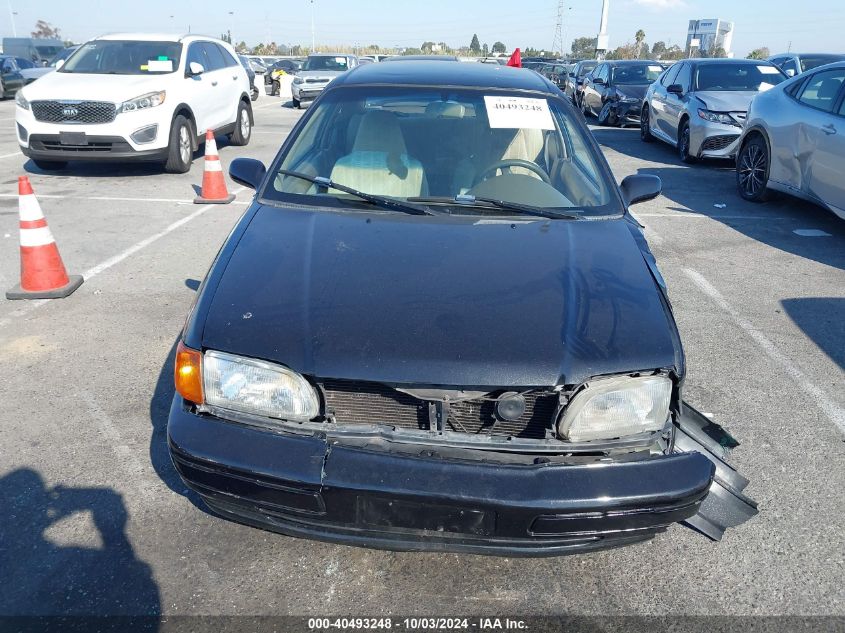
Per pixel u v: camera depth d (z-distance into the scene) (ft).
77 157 28.27
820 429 11.11
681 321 15.25
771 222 23.89
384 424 7.06
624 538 6.93
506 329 7.13
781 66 42.91
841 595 7.80
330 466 6.60
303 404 6.94
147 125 28.37
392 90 11.60
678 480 6.72
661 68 53.83
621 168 34.04
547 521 6.55
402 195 10.17
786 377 12.84
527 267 8.21
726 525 8.43
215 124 34.53
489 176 10.52
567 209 9.97
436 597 7.65
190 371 7.22
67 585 7.64
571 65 80.07
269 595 7.61
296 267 8.10
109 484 9.31
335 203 9.85
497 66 13.44
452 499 6.44
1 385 11.84
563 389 6.88
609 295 7.79
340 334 7.05
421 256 8.38
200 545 8.30
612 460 6.78
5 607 7.34
